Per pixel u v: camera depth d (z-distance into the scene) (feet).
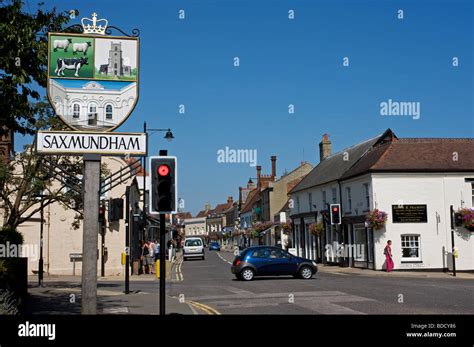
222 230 368.07
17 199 58.49
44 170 57.11
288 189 208.95
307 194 142.92
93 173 34.73
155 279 85.56
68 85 35.55
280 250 78.13
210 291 61.11
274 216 203.41
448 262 97.86
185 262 149.89
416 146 106.01
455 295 52.03
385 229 98.02
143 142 35.35
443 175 100.01
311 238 138.41
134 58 36.32
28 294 53.31
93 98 35.70
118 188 97.25
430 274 89.40
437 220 98.84
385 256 96.78
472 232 98.73
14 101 36.01
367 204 102.22
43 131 34.50
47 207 94.12
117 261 96.22
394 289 59.00
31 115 40.57
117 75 36.06
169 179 32.58
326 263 125.18
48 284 69.26
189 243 165.07
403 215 98.32
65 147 34.60
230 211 356.18
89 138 34.83
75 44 35.81
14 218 58.18
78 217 66.23
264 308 43.93
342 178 114.52
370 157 111.14
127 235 59.93
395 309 41.93
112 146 35.01
